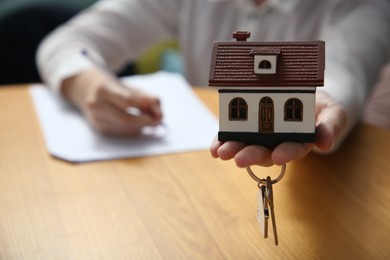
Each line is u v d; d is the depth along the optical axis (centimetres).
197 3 130
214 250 58
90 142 88
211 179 75
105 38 123
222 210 66
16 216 67
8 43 177
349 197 69
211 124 94
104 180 75
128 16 128
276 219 64
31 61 178
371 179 73
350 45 95
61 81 104
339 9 109
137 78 120
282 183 73
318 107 60
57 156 83
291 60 50
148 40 132
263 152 48
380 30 103
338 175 75
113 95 90
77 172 78
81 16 129
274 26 119
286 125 50
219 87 50
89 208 68
